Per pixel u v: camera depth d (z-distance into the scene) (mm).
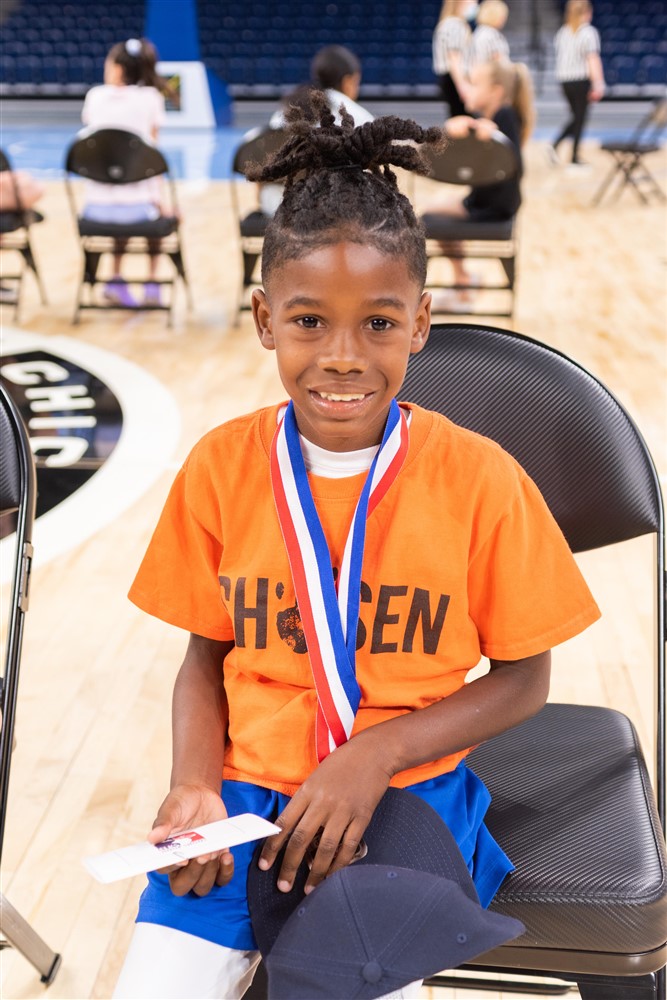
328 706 1084
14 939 1544
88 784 2062
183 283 5684
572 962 1164
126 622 2643
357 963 909
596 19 15602
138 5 16109
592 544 1468
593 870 1164
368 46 15281
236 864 1062
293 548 1106
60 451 3645
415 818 1054
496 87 4961
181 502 1206
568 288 5766
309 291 982
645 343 4773
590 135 13039
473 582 1148
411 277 1010
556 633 1144
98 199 5180
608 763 1359
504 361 1475
